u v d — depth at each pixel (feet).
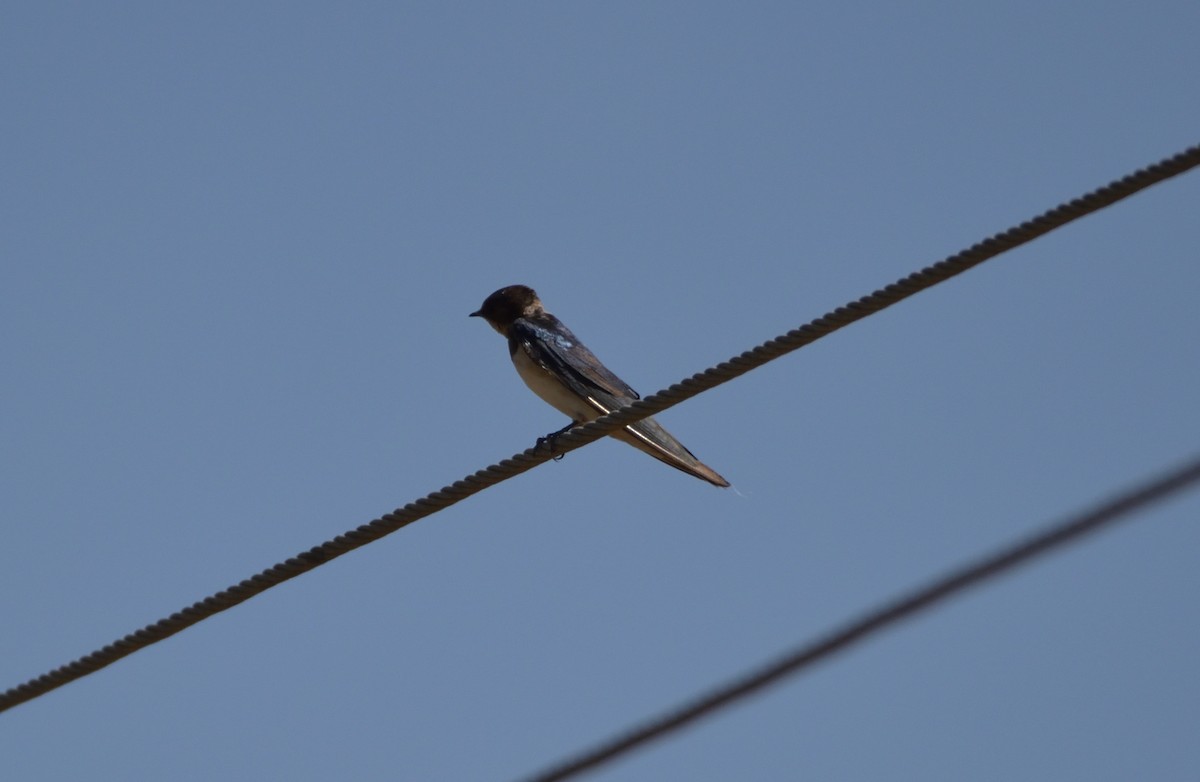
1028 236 34.65
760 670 26.68
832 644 25.53
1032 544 23.30
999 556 23.59
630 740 28.84
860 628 25.14
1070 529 22.99
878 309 37.27
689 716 27.81
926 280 36.35
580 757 29.37
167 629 41.83
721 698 27.35
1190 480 22.24
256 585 41.75
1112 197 33.24
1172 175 32.48
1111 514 22.68
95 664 42.04
